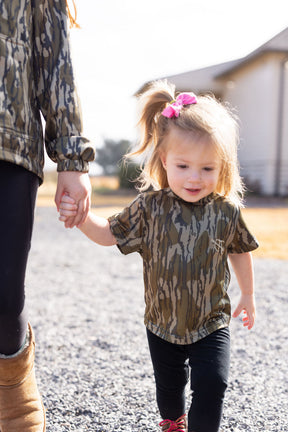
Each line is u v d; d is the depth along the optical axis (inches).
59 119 62.9
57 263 255.3
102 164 1546.5
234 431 81.8
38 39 64.2
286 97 751.1
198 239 68.2
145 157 79.6
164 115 70.9
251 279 75.9
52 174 1095.6
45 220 506.0
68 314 158.2
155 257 69.2
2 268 58.0
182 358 70.4
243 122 832.3
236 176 75.3
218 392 62.6
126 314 158.1
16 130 57.8
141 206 70.6
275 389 100.0
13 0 58.5
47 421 85.2
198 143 67.3
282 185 758.5
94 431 81.9
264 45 728.3
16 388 65.6
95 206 609.0
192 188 67.9
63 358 117.6
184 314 67.4
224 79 874.8
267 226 392.8
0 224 57.9
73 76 64.4
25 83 59.6
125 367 112.2
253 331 140.4
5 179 58.4
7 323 59.9
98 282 208.7
